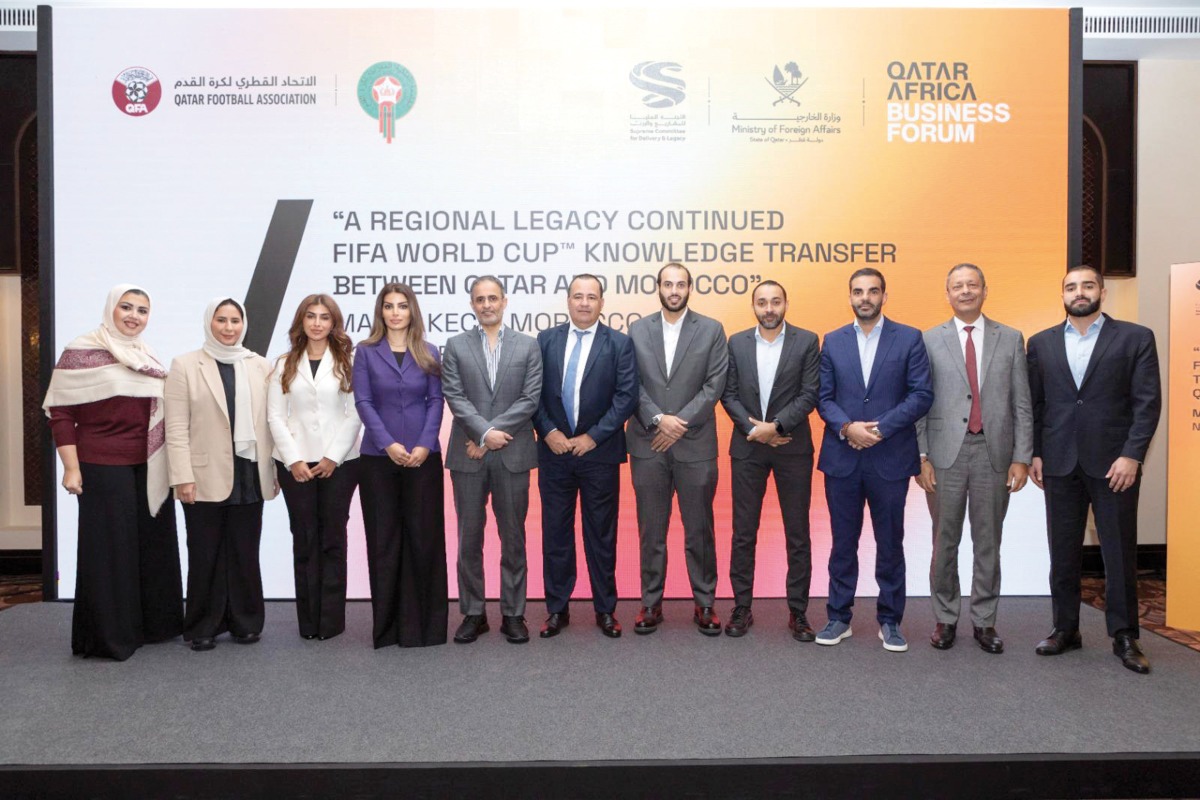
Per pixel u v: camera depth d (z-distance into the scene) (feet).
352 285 12.67
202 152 12.59
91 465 9.65
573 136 12.63
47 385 12.57
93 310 12.60
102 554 9.68
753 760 6.98
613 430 10.06
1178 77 15.69
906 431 9.79
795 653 9.82
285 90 12.56
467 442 10.30
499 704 8.21
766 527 12.73
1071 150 12.67
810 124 12.65
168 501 10.46
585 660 9.59
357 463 10.52
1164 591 14.39
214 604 10.16
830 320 12.73
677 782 6.89
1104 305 16.12
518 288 12.70
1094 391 9.46
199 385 9.92
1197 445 10.12
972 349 9.89
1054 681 8.88
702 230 12.68
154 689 8.69
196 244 12.60
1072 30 12.65
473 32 12.57
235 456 10.12
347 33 12.56
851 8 12.58
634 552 12.74
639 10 12.60
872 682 8.83
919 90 12.64
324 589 10.46
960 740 7.38
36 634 10.79
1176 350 10.29
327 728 7.64
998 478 9.84
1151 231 15.80
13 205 15.78
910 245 12.66
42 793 6.86
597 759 7.00
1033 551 12.69
